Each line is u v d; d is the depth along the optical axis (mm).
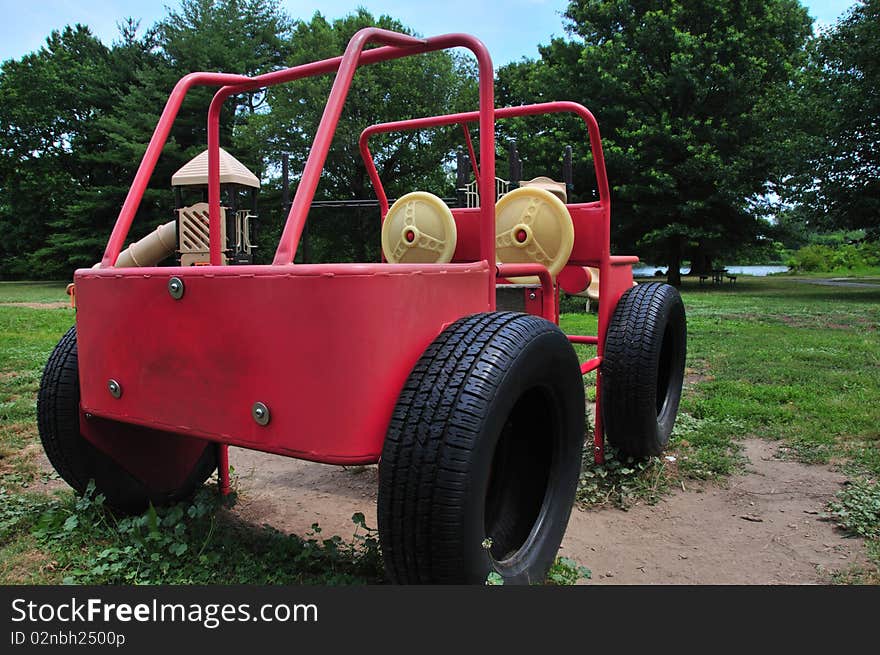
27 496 2932
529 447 2262
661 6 22391
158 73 29328
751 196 21766
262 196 25734
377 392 1604
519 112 3166
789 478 3422
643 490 3234
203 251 7004
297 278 1579
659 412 3744
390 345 1627
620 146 21719
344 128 22094
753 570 2459
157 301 1857
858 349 7242
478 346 1718
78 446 2371
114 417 2023
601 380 3287
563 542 2693
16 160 32750
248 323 1671
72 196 32469
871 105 16109
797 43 22594
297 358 1597
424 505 1578
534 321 1910
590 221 3318
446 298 1821
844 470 3484
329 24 27000
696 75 20656
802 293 18234
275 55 32938
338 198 23953
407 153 23484
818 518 2930
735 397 4973
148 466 2592
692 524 2887
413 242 3205
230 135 28016
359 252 23734
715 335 8484
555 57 24594
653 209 21719
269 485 3328
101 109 32656
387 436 1617
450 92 23906
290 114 22922
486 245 2027
